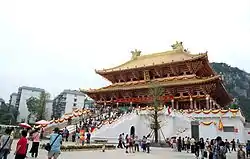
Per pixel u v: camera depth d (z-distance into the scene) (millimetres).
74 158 20500
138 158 22922
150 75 72188
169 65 67000
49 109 143500
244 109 155375
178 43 78500
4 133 14844
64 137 40438
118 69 76625
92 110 59094
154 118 43188
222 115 46594
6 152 14359
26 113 135375
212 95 66500
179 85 60625
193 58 62469
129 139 31328
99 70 79562
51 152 13117
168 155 27750
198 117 48344
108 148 33062
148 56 82875
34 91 142875
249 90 195625
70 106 140125
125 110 55812
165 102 64375
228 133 45094
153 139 44531
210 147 20766
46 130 46719
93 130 41531
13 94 154500
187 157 26312
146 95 66812
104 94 74250
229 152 35969
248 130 53531
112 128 43594
